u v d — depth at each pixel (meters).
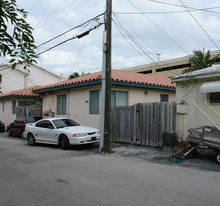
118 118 12.18
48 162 8.00
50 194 4.89
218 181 5.65
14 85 34.22
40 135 11.77
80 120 14.95
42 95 19.42
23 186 5.44
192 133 8.19
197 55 28.38
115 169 6.91
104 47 9.76
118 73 16.78
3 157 9.01
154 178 5.94
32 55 5.71
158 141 10.37
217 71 9.02
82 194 4.85
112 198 4.60
